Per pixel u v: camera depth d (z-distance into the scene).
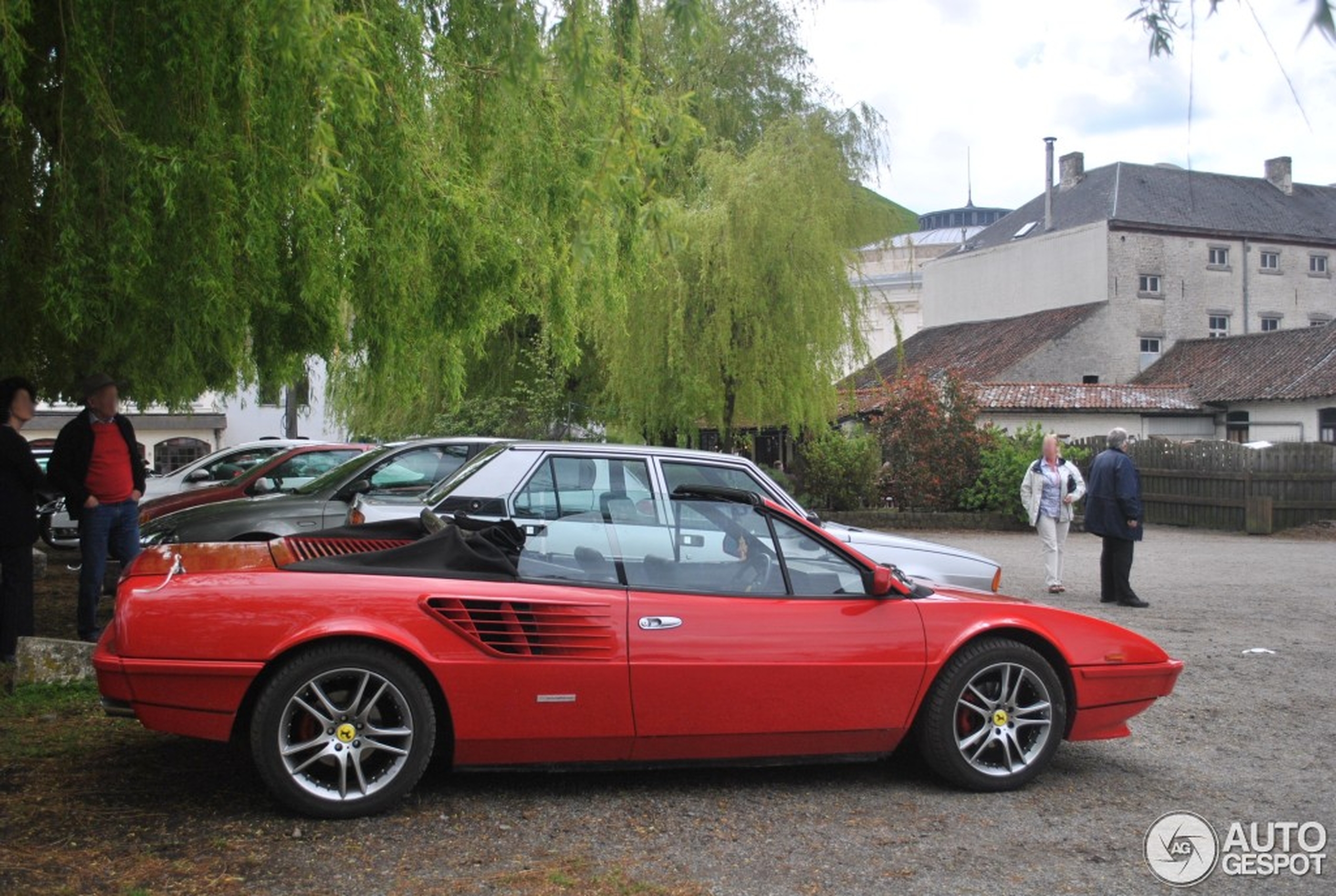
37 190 7.12
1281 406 33.38
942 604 5.47
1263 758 6.16
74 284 6.00
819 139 19.91
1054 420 33.00
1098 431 33.72
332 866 4.22
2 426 7.29
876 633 5.29
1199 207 43.44
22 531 7.29
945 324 49.03
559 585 5.07
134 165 5.97
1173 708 7.32
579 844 4.55
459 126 7.20
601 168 5.50
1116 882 4.34
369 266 6.82
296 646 4.66
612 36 7.00
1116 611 11.80
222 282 6.33
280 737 4.60
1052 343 39.25
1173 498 23.91
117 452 8.09
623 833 4.70
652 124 5.87
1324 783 5.69
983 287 47.16
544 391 20.09
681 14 5.02
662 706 5.00
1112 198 42.78
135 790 5.02
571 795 5.19
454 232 6.89
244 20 6.00
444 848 4.45
